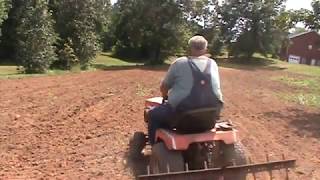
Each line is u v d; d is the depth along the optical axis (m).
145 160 8.52
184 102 6.16
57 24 46.34
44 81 25.02
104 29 52.38
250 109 15.71
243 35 67.56
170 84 6.46
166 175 5.72
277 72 46.19
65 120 12.38
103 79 27.38
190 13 55.66
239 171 5.99
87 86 22.22
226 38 68.44
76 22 45.81
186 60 6.38
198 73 6.27
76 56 44.41
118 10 57.50
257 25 67.38
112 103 15.81
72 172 7.83
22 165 8.18
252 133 11.35
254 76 36.38
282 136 11.17
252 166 6.05
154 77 30.02
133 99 17.08
